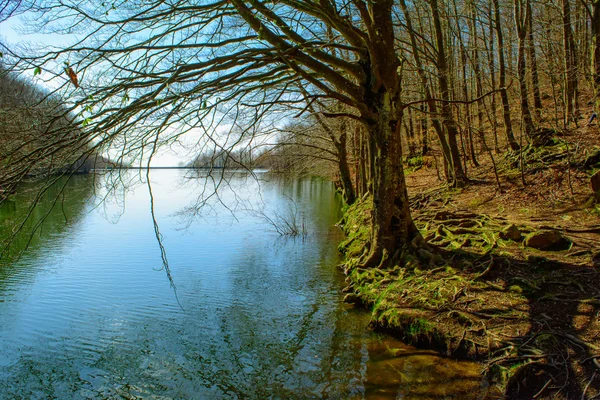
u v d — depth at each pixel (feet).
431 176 68.39
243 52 26.68
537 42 57.11
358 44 30.60
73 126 20.22
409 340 22.56
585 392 15.61
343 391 18.49
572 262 25.00
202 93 24.50
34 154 19.77
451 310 22.66
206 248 49.75
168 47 25.32
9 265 41.42
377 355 21.65
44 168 20.85
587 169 39.99
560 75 51.78
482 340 20.21
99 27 24.03
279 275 38.34
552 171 42.63
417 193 56.39
